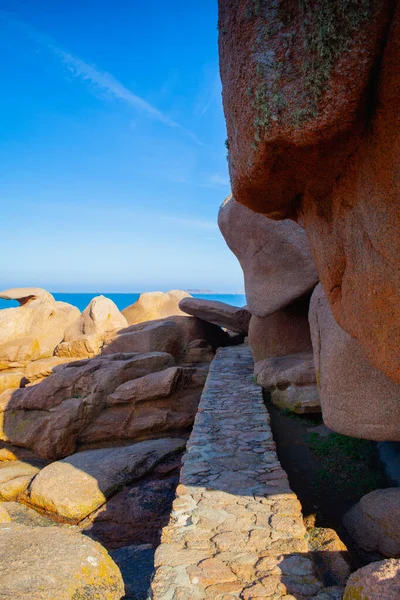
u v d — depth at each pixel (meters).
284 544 4.27
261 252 11.11
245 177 3.77
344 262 3.85
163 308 23.72
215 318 17.48
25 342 18.72
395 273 3.08
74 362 14.55
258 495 5.36
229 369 13.30
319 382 6.39
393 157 2.71
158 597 3.53
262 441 7.32
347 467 7.26
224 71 3.66
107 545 7.92
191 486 5.63
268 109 3.01
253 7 3.04
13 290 23.27
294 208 4.63
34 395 13.11
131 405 12.55
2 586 3.87
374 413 5.13
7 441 12.81
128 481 9.41
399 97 2.51
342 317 4.19
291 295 10.30
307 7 2.67
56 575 4.13
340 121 2.79
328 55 2.62
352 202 3.42
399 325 3.23
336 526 5.79
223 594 3.55
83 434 12.27
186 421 12.05
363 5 2.42
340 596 3.52
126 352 17.08
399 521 5.04
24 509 9.05
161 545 4.27
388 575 2.86
